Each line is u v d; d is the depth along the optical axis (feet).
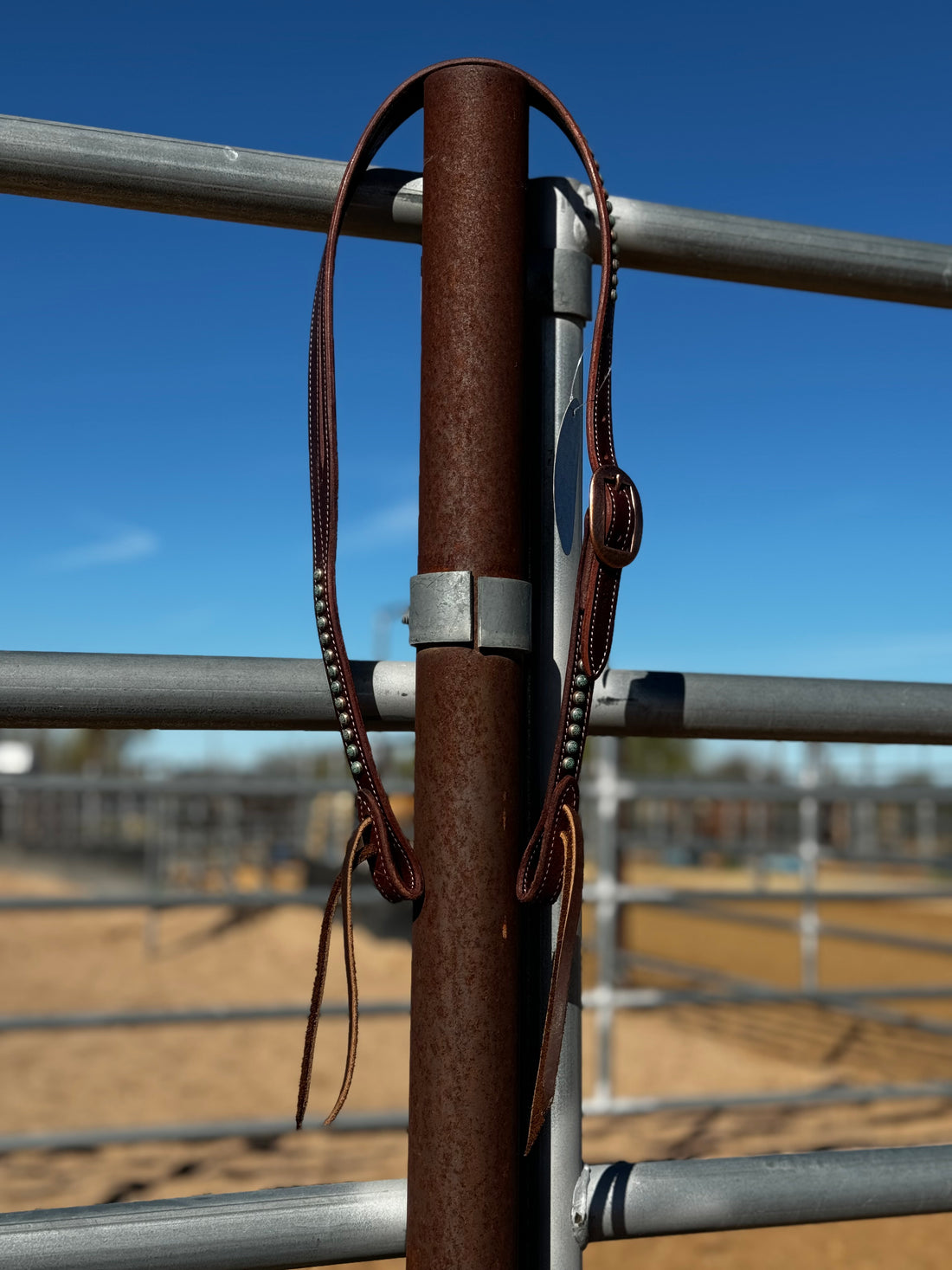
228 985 23.30
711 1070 16.19
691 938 37.93
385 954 26.50
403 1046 17.31
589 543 2.39
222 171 2.71
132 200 2.69
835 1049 17.61
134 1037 17.70
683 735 2.90
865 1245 9.75
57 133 2.61
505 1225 2.35
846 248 3.15
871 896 15.33
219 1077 15.23
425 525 2.50
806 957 19.92
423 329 2.56
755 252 3.06
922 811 52.19
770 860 67.05
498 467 2.48
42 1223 2.40
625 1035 18.51
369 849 2.42
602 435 2.50
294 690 2.61
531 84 2.60
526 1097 2.61
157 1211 2.46
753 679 2.92
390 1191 2.59
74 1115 13.28
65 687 2.47
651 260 3.02
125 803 54.70
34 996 21.93
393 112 2.69
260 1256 2.48
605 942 13.05
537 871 2.39
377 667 2.68
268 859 44.68
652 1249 9.57
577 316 2.79
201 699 2.55
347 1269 8.59
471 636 2.41
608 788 14.08
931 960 33.37
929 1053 17.35
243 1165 11.69
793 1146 12.64
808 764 19.36
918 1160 2.87
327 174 2.78
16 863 51.62
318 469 2.56
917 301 3.31
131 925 33.42
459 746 2.41
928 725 3.03
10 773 13.17
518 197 2.58
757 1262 9.31
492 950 2.39
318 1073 15.48
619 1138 12.98
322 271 2.56
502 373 2.50
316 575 2.51
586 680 2.42
